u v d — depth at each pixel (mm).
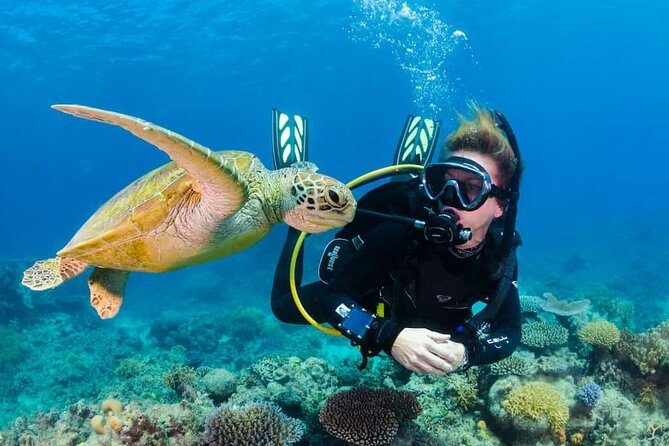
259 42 38844
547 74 67125
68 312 15367
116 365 11211
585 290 15992
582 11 43031
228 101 57625
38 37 34344
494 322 3211
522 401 4309
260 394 5258
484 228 2703
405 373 5516
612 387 5164
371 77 51281
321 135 90188
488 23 41250
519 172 2662
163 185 2979
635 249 25797
